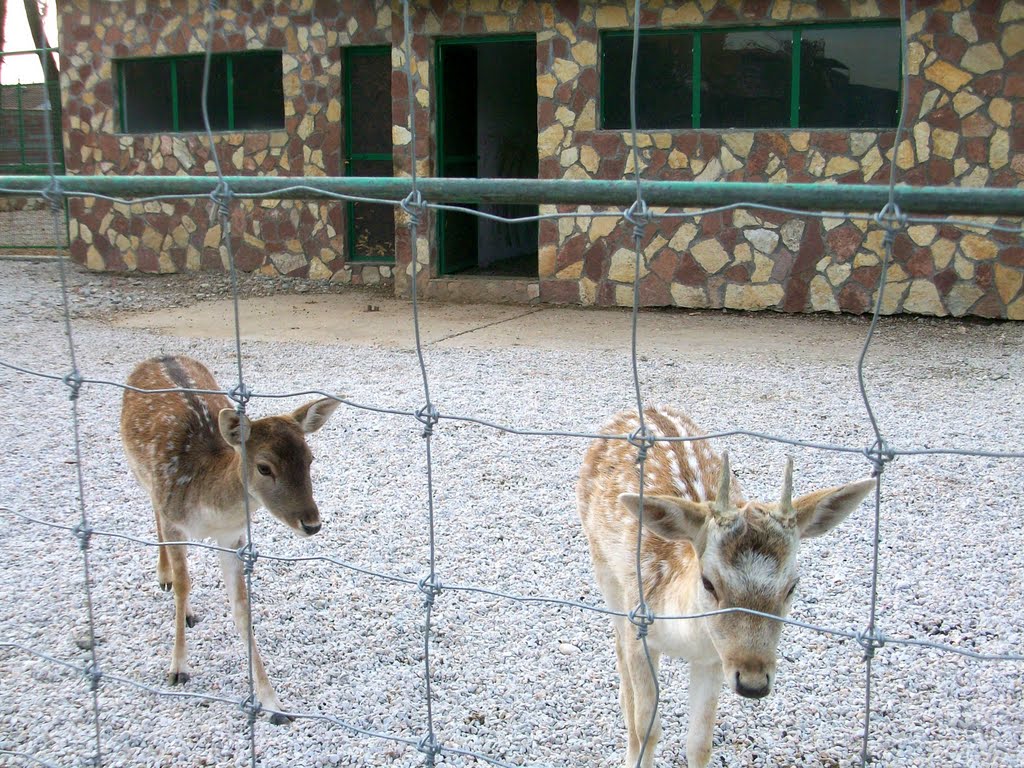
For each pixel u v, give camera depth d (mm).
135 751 3885
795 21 11547
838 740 3916
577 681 4359
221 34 14992
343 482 6711
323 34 14523
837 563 5398
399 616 4926
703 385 9023
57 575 5402
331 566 5465
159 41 15234
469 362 10008
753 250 12148
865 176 11531
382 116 14680
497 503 6312
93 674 3490
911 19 11203
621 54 12398
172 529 4465
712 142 12008
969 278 11461
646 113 12422
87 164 15922
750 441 7426
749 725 4027
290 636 4770
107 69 15586
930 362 9891
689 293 12461
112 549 5727
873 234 11695
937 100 11242
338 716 4117
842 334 11172
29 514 6188
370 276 14930
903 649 4551
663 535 3076
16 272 16047
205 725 4055
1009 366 9656
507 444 7418
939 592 5059
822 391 8812
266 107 15195
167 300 14023
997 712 4062
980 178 11195
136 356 10453
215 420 4777
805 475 6711
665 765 3822
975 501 6242
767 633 2898
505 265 15867
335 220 14945
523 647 4633
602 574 4000
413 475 6824
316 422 4543
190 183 3102
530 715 4113
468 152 14898
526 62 17125
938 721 4016
